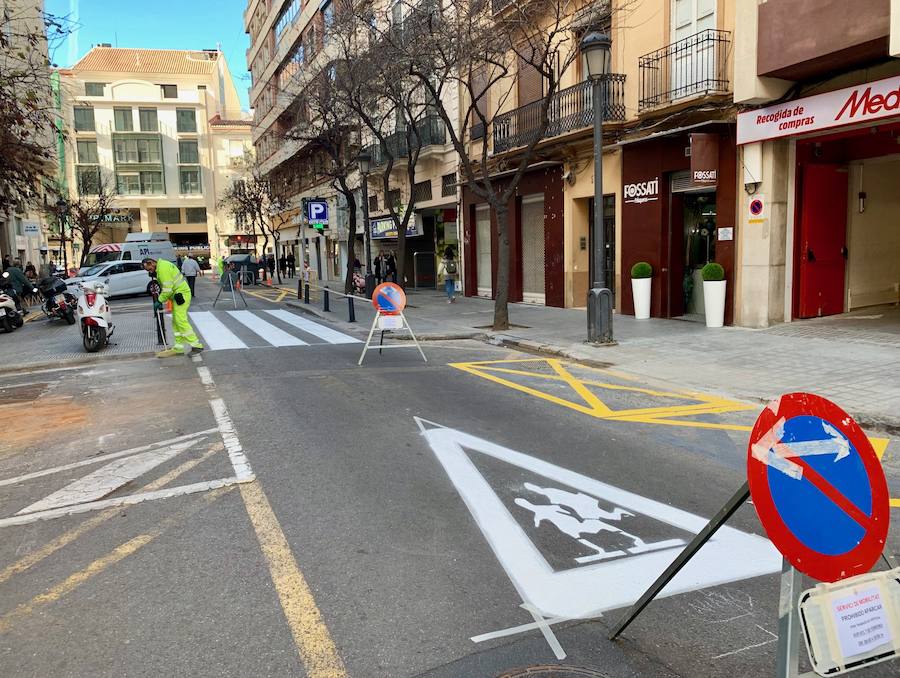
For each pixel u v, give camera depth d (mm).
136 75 67312
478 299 22031
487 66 17844
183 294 11406
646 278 14453
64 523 4379
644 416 6984
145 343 13000
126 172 67125
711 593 3371
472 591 3418
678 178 14062
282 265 49625
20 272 20688
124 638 3045
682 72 13477
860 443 2211
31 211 36625
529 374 9477
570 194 17219
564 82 16625
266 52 48531
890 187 13641
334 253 38719
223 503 4648
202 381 9148
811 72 10945
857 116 10141
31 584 3574
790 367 8828
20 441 6457
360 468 5344
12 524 4391
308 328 15453
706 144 12570
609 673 2746
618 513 4395
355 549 3908
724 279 12703
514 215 19797
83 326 12008
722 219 12820
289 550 3900
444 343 13008
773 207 11875
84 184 47875
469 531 4137
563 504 4559
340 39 20531
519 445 5953
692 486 4895
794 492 2104
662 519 4289
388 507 4531
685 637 2998
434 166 24719
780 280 12211
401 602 3318
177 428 6699
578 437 6207
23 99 12141
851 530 2156
